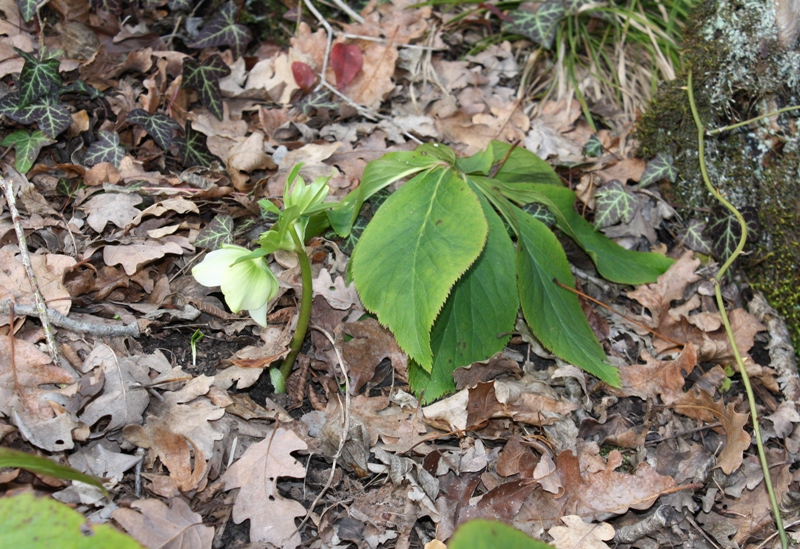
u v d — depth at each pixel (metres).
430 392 0.71
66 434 0.65
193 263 0.78
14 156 0.80
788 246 0.84
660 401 0.77
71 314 0.72
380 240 0.70
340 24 1.00
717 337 0.81
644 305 0.82
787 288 0.84
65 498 0.63
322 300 0.76
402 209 0.71
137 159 0.83
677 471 0.73
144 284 0.75
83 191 0.79
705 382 0.79
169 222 0.79
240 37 0.93
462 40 1.02
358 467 0.69
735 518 0.73
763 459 0.72
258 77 0.94
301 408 0.73
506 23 1.00
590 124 0.96
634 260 0.84
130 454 0.66
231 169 0.83
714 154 0.87
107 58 0.87
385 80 0.94
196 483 0.65
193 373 0.72
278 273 0.78
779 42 0.83
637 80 1.00
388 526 0.67
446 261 0.68
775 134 0.84
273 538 0.65
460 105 0.96
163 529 0.63
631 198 0.86
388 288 0.69
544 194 0.81
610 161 0.92
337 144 0.87
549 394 0.74
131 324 0.71
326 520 0.67
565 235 0.85
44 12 0.88
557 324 0.75
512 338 0.79
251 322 0.75
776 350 0.82
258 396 0.72
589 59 1.01
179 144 0.84
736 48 0.84
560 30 1.01
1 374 0.66
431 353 0.68
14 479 0.63
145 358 0.71
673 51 0.99
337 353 0.72
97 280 0.74
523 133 0.94
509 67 1.00
